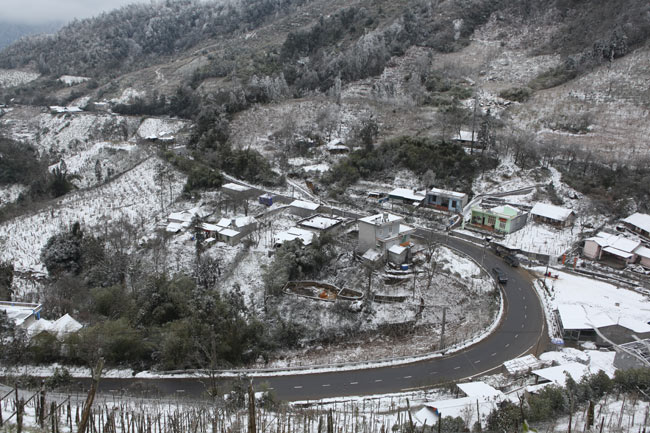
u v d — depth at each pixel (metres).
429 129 127.75
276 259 76.25
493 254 83.44
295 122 140.12
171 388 53.06
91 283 75.25
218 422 40.69
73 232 83.88
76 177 130.00
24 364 57.38
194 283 69.44
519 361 55.16
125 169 127.31
